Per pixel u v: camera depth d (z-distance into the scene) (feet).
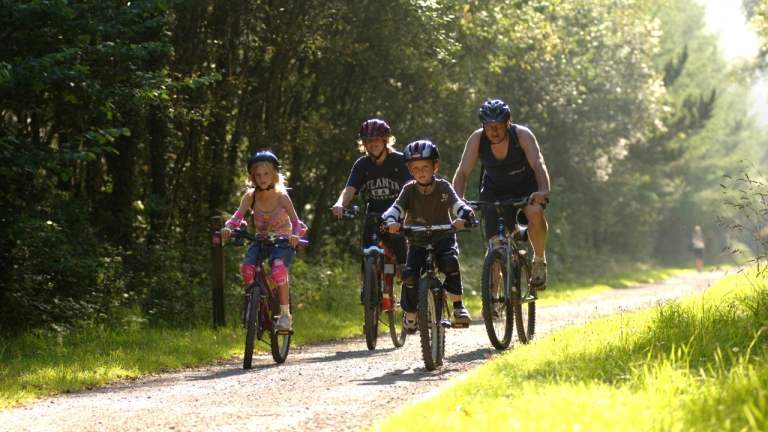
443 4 95.35
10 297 61.00
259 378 39.37
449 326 39.42
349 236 116.06
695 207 286.46
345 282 91.86
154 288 72.59
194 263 81.41
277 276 44.55
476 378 30.89
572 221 193.98
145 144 85.76
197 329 63.93
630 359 30.58
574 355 32.96
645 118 187.52
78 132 74.74
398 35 92.73
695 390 23.59
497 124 42.47
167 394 35.83
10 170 53.31
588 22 150.92
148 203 80.02
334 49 89.66
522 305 46.09
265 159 44.70
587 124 176.24
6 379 39.47
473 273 120.88
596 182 196.65
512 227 44.39
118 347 52.75
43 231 62.95
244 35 86.33
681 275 207.21
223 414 30.04
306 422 27.68
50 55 50.29
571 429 20.56
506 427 21.30
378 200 50.06
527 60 130.62
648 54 188.24
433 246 40.14
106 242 76.23
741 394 21.94
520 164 43.37
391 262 50.90
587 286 146.51
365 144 49.37
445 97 110.32
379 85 103.45
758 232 40.60
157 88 58.95
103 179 81.00
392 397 31.50
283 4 84.58
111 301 66.95
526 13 117.50
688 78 260.42
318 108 102.47
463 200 39.47
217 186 91.04
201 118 79.36
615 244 242.99
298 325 67.31
